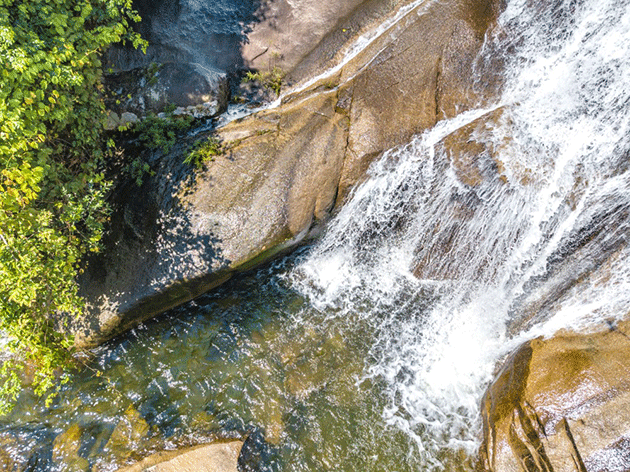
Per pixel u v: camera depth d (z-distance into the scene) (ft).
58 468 19.60
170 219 22.93
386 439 19.84
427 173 22.79
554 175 20.93
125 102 24.88
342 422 20.40
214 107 25.29
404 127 22.80
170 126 25.17
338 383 21.53
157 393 21.56
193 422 20.54
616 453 15.89
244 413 20.74
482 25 22.59
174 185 23.48
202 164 23.71
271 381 21.65
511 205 21.62
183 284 22.41
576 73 21.04
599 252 19.70
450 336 22.59
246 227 22.54
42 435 20.57
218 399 21.24
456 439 19.57
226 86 26.21
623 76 20.06
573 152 20.72
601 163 20.13
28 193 16.67
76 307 19.88
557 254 20.77
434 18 23.53
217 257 22.33
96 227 20.49
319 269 25.31
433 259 23.79
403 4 25.35
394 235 24.77
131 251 22.82
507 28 22.31
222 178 23.32
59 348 19.95
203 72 25.48
